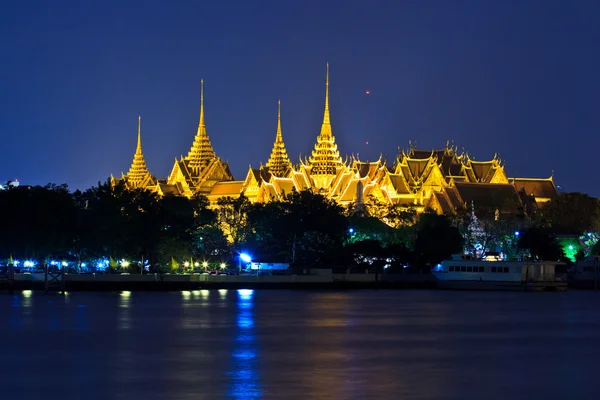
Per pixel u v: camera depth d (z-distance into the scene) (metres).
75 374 124.25
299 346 147.62
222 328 169.12
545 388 116.81
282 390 114.62
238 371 126.25
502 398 111.56
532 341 154.88
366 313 196.62
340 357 137.38
